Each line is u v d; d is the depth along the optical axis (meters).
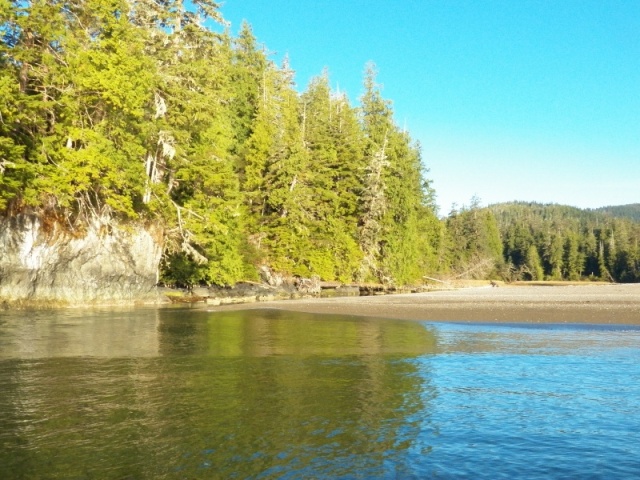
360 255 55.56
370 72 63.41
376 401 9.61
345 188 57.88
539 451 7.26
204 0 37.81
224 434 7.64
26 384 10.39
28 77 25.06
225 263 40.84
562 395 10.19
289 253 49.72
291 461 6.70
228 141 43.00
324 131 58.91
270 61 64.00
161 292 36.72
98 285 30.62
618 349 15.80
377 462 6.76
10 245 25.52
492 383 11.14
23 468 6.31
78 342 15.99
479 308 29.44
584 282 106.62
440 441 7.57
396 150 61.91
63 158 25.58
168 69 33.69
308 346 16.09
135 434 7.54
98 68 26.25
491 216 109.62
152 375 11.44
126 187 29.36
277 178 49.12
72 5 26.33
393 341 17.39
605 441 7.69
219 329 20.33
